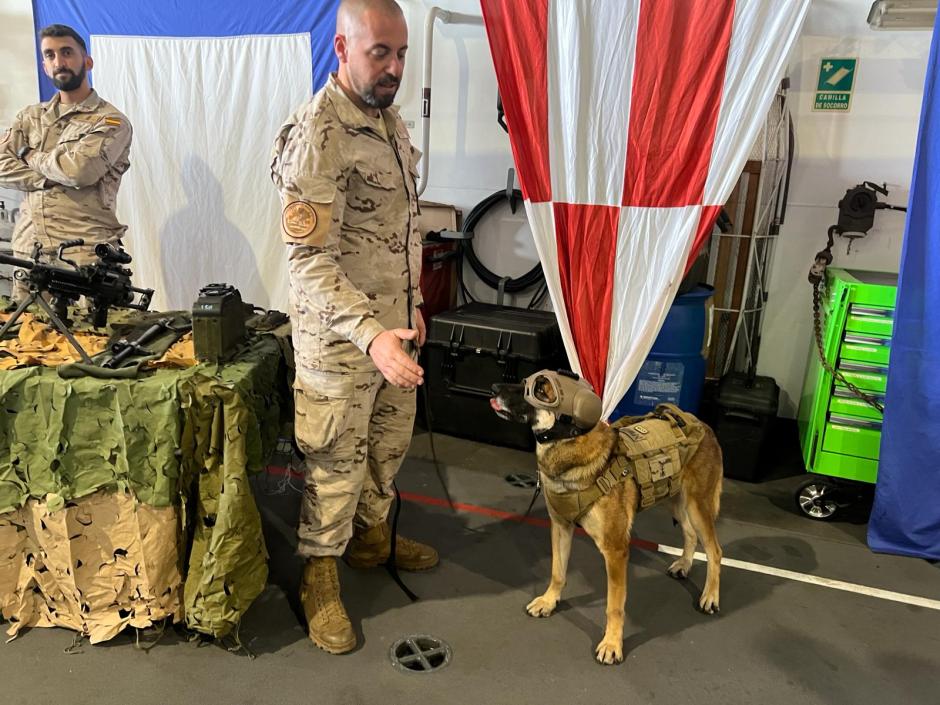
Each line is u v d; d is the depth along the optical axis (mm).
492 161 3855
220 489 1775
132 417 1693
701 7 2355
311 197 1630
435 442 3494
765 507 2893
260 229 3674
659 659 1904
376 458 2172
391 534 2230
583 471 1802
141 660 1821
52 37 2727
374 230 1824
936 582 2352
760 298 3406
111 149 2801
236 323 1966
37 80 4047
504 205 3900
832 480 2793
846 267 3402
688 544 2289
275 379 2080
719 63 2383
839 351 2648
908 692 1809
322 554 1955
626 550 1856
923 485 2438
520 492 2951
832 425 2691
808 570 2402
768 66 2350
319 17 3311
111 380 1705
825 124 3285
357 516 2229
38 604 1907
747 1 2312
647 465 1877
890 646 1999
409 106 3904
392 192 1831
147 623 1845
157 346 1983
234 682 1758
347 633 1895
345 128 1677
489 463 3252
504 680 1804
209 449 1758
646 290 2623
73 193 2859
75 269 1996
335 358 1796
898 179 3258
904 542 2520
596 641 1976
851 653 1961
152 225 3811
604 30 2467
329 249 1701
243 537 1775
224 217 3713
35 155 2770
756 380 3303
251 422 1817
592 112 2541
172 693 1710
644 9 2406
